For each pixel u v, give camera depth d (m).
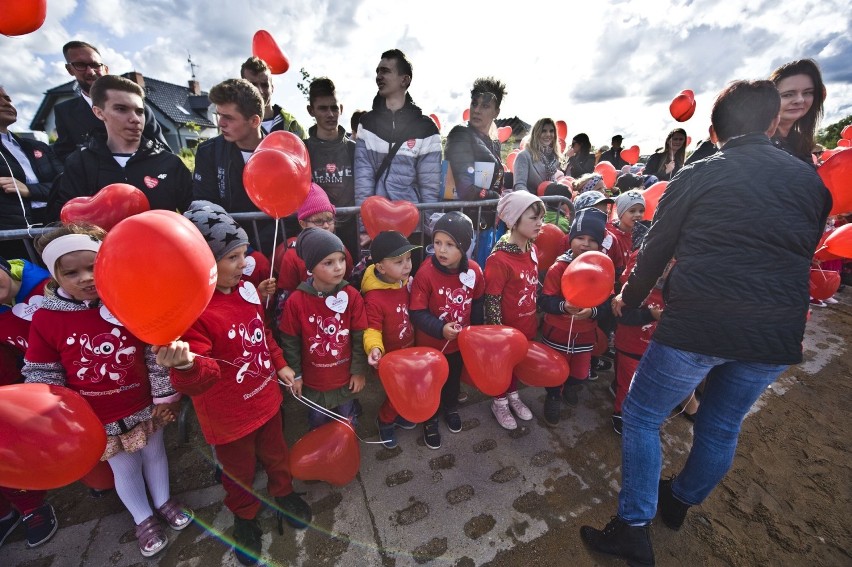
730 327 1.25
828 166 1.95
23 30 1.93
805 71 1.92
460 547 1.59
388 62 2.49
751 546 1.64
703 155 3.19
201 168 2.36
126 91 2.04
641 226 2.88
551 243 2.79
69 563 1.54
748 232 1.21
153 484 1.65
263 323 1.59
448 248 1.91
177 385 1.16
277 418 1.65
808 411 2.50
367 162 2.65
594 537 1.59
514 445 2.13
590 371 2.85
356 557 1.54
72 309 1.33
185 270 0.90
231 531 1.66
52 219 2.19
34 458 0.92
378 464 1.99
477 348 1.71
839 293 4.54
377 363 1.71
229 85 2.12
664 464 2.06
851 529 1.71
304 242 1.68
